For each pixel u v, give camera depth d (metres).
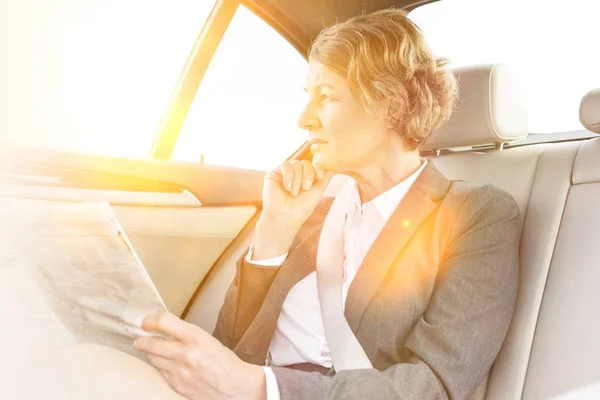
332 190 1.34
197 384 0.71
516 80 1.39
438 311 0.98
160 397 0.69
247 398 0.76
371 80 1.03
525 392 1.05
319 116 1.09
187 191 1.58
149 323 0.65
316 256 1.16
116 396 0.65
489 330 0.95
